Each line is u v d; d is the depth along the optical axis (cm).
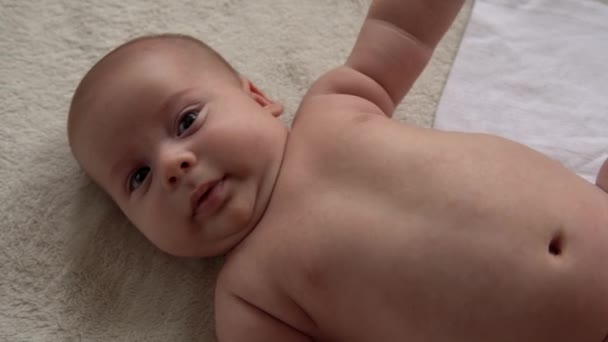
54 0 126
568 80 118
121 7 126
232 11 126
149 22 125
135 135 95
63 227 109
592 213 83
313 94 103
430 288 83
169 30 124
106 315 104
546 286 80
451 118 116
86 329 103
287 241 91
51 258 107
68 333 102
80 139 100
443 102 117
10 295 104
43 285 105
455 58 121
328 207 90
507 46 121
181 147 92
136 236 109
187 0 126
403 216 85
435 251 83
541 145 113
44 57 121
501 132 115
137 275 107
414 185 87
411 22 103
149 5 126
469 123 115
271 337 92
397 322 85
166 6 126
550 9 123
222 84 99
